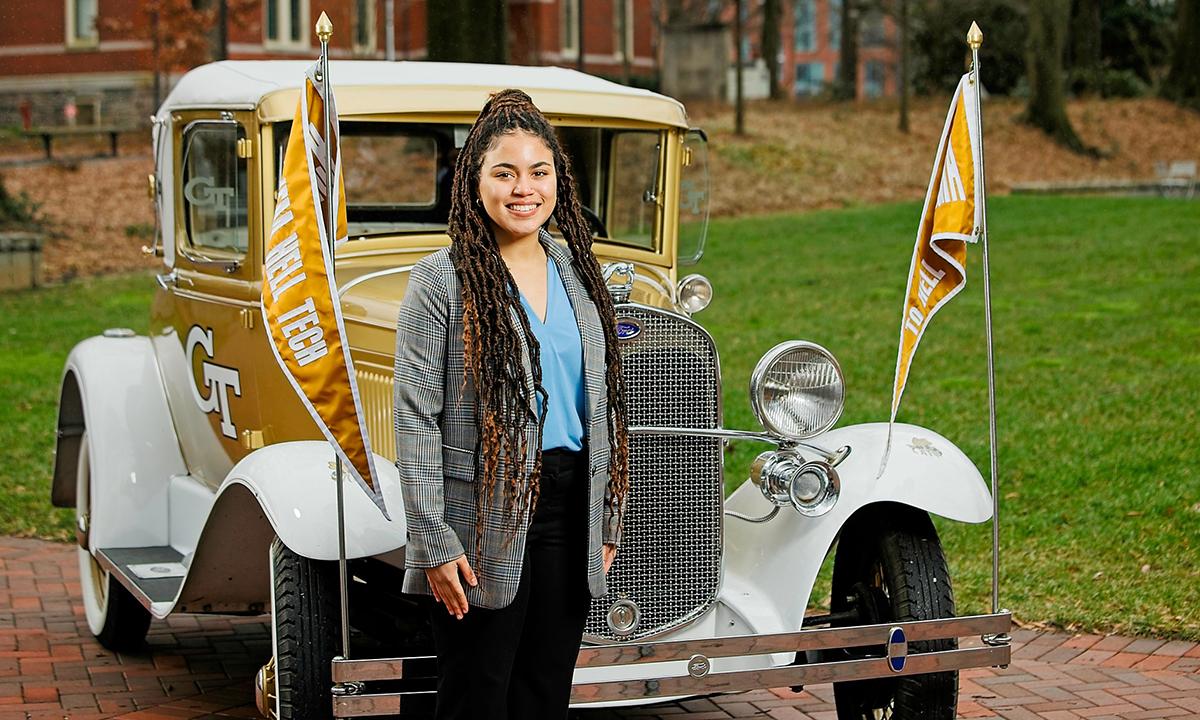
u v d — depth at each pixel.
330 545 4.09
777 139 28.08
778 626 4.48
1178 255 18.14
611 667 4.49
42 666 6.09
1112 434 9.79
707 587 4.57
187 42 25.98
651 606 4.53
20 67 31.36
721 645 4.07
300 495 4.19
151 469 6.16
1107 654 6.25
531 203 3.52
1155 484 8.59
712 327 14.52
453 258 3.49
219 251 5.70
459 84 5.49
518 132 3.52
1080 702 5.65
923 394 11.23
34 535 8.48
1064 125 30.25
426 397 3.45
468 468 3.47
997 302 15.55
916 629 4.25
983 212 4.36
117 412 6.18
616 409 3.62
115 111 30.80
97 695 5.68
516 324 3.46
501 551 3.44
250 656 6.32
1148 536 7.71
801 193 24.86
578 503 3.57
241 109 5.37
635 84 33.56
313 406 3.71
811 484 4.49
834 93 36.00
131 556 5.88
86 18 31.09
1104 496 8.44
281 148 5.29
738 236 21.17
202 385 5.86
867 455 4.67
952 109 4.48
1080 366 12.18
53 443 10.53
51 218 20.77
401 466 3.44
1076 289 16.19
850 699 4.98
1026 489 8.65
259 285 5.27
